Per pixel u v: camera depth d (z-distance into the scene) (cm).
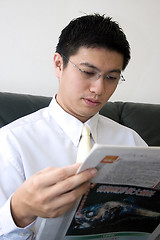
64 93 91
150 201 71
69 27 88
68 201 60
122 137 110
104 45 79
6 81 143
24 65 145
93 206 66
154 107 141
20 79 145
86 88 84
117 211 70
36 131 95
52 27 147
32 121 99
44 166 91
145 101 163
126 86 160
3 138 91
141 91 162
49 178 58
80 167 55
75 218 66
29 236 72
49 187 59
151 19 159
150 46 161
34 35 145
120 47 81
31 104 122
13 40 142
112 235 76
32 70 146
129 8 156
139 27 158
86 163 54
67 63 86
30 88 147
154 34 160
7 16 140
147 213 74
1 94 121
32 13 143
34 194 60
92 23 83
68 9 148
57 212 62
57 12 147
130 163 58
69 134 97
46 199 59
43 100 126
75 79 84
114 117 133
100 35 79
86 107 87
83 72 82
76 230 70
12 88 145
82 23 84
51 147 94
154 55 161
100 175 59
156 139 132
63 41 88
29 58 145
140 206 71
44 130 96
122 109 137
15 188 87
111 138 108
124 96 161
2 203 83
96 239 75
